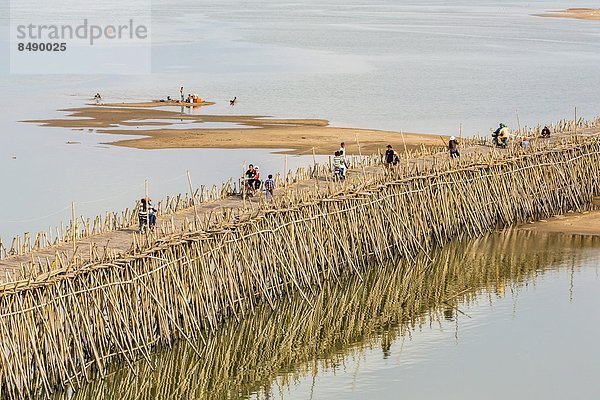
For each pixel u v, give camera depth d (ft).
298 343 245.86
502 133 380.17
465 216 331.36
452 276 296.92
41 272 204.95
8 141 494.18
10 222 342.03
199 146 480.64
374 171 333.83
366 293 282.36
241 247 251.19
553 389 216.13
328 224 280.72
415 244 312.29
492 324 256.52
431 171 321.52
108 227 255.91
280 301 262.67
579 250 321.11
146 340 219.82
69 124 545.85
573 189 370.32
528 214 355.77
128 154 461.78
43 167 432.66
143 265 220.64
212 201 288.92
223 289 246.06
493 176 341.62
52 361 200.44
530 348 239.71
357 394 214.48
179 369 227.40
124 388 214.07
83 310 207.00
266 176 403.95
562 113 597.52
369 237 298.15
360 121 563.48
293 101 650.43
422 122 561.43
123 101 652.07
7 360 191.11
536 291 281.74
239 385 220.64
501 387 216.95
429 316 264.52
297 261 268.62
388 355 237.25
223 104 638.53
